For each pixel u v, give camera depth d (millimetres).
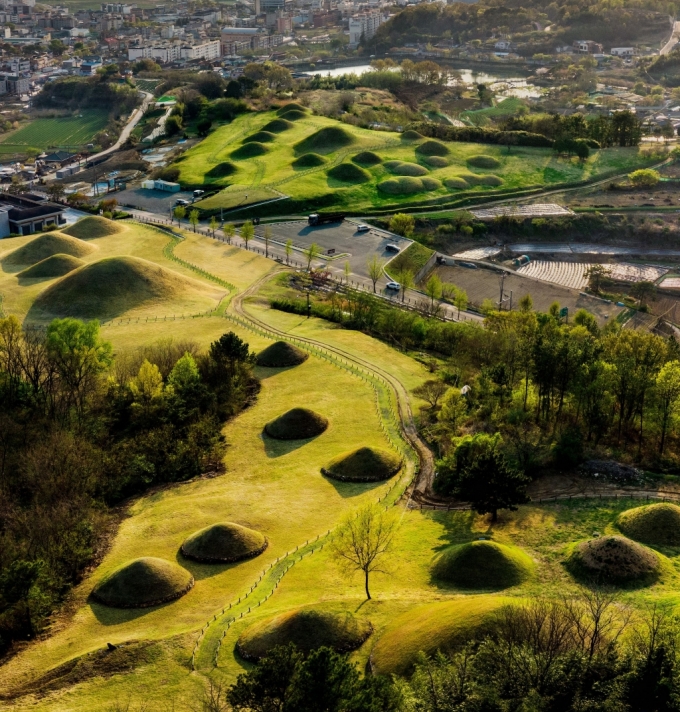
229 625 146625
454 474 188125
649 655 108062
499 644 115625
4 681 137625
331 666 106312
